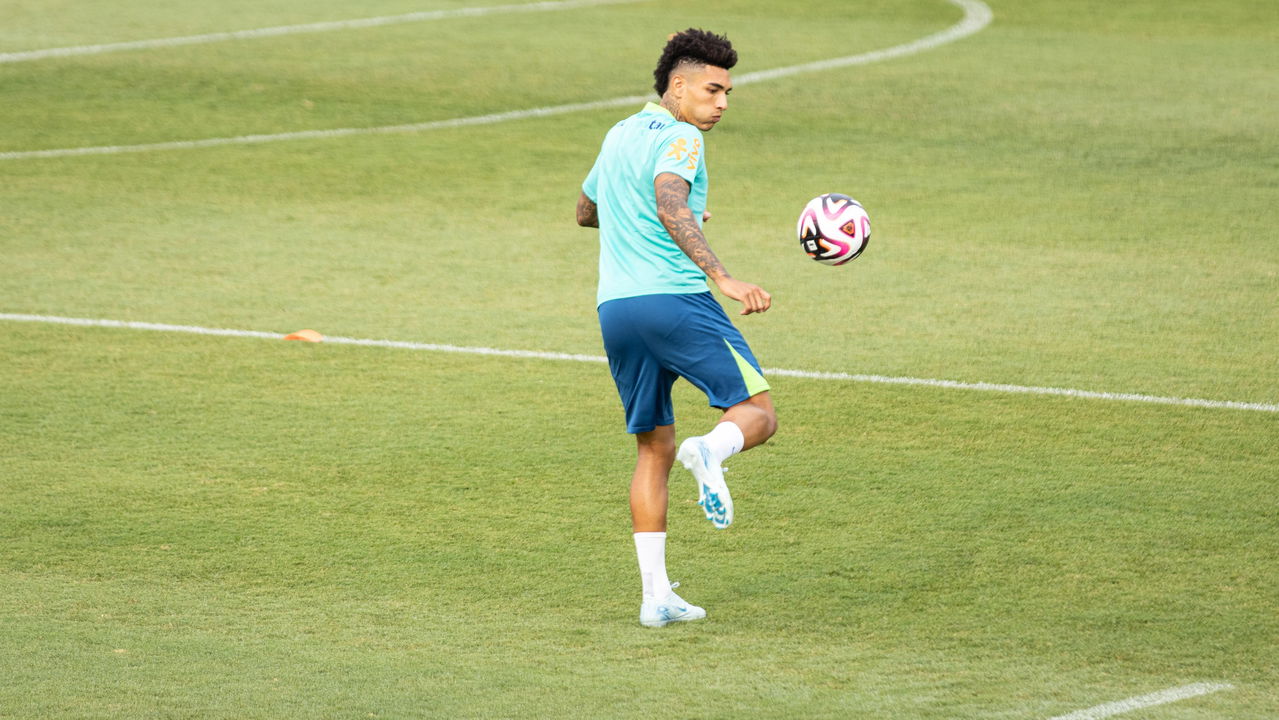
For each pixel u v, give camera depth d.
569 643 17.22
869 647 17.03
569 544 20.56
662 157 17.12
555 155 53.06
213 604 18.47
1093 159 50.78
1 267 38.22
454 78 66.50
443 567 19.73
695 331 17.38
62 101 61.81
